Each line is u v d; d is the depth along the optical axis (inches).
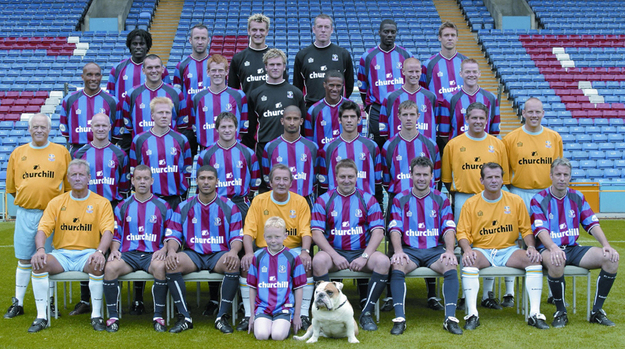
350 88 268.8
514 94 633.6
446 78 257.8
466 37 768.3
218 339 180.7
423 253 203.8
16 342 177.6
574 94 639.1
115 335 185.5
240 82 264.2
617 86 653.3
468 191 221.3
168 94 242.8
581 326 192.5
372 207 207.3
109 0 821.9
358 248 207.3
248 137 248.2
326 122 237.9
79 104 240.1
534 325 192.2
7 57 689.0
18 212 212.8
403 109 219.5
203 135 241.0
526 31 756.6
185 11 814.5
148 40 262.8
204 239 203.6
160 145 223.5
